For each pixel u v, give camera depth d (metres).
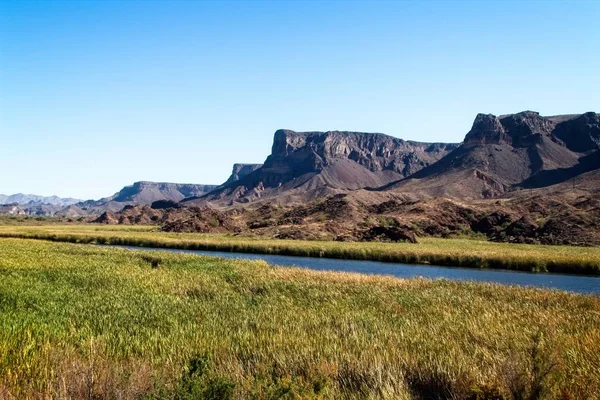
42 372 8.84
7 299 18.03
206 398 7.37
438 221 108.00
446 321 15.67
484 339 12.48
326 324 14.74
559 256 50.12
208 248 71.94
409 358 10.27
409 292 24.03
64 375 8.33
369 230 88.44
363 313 17.02
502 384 7.91
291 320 15.38
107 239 80.31
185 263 39.22
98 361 9.45
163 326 14.15
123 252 48.03
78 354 10.34
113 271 30.47
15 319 13.52
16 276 26.23
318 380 8.20
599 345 11.16
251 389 7.79
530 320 15.99
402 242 82.06
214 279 28.12
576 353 10.36
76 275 27.41
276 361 9.97
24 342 10.86
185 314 16.25
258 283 26.34
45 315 14.95
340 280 28.83
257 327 14.10
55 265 32.88
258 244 70.31
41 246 54.19
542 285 36.34
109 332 12.91
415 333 13.48
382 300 21.00
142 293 21.45
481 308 19.02
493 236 92.06
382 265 52.22
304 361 9.95
